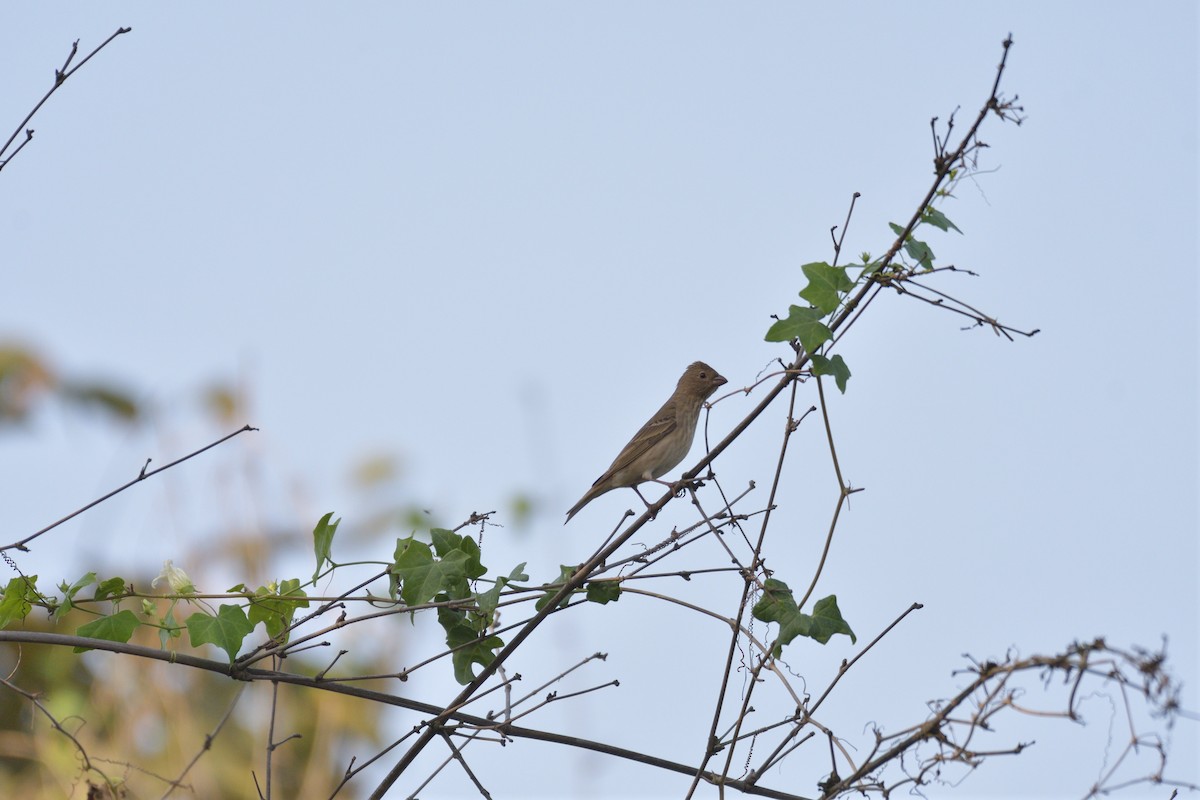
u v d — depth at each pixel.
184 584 10.18
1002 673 7.79
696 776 9.52
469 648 10.59
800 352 10.37
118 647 9.41
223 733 15.05
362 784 15.79
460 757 9.80
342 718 15.78
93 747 13.58
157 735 14.27
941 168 9.68
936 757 7.93
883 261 9.88
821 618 9.86
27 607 9.82
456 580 10.15
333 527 10.30
